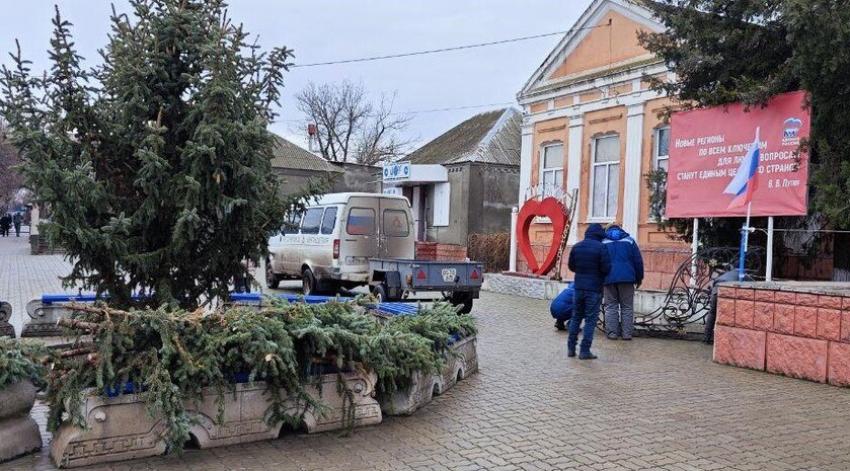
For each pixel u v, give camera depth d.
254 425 5.28
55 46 5.67
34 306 10.07
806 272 12.59
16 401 4.81
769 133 11.18
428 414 6.18
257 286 6.73
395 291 13.34
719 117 12.02
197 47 6.02
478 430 5.71
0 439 4.73
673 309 11.41
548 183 19.27
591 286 8.99
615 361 8.95
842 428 5.92
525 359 9.02
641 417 6.20
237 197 6.01
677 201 12.84
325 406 5.37
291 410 5.40
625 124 17.48
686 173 12.66
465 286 13.20
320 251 15.96
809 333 7.83
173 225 6.05
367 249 15.70
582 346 9.05
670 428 5.86
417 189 29.44
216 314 5.25
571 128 19.20
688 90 12.72
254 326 5.13
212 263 6.25
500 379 7.74
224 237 6.18
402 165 27.59
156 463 4.77
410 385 6.12
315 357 5.54
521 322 12.70
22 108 5.53
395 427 5.76
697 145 12.44
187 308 6.37
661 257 15.33
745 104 11.23
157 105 6.10
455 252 24.53
